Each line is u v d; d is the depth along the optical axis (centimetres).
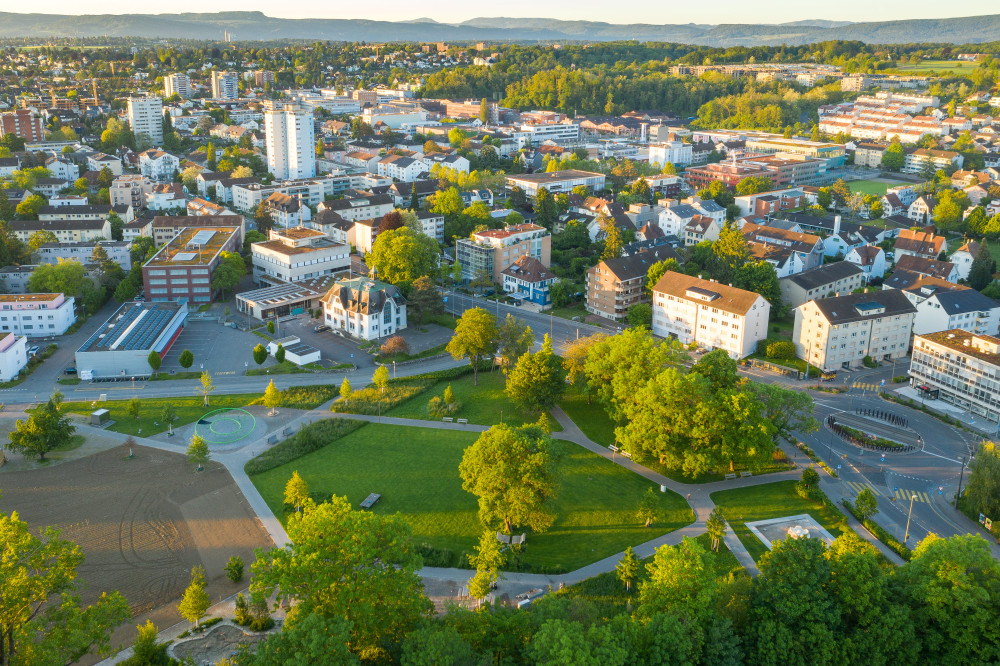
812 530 15075
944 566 11450
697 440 16362
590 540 14725
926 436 18888
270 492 16125
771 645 10962
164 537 14512
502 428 14988
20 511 15188
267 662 9744
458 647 10056
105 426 18950
